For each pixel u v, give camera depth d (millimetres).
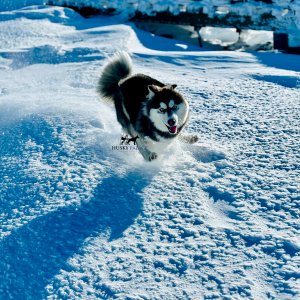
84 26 5504
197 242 1757
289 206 1917
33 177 2260
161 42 5051
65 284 1605
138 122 2270
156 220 1904
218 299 1493
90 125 2738
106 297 1542
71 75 3729
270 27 5203
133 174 2254
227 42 5586
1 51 4496
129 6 5793
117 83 2598
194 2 5504
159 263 1669
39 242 1812
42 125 2771
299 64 4129
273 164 2234
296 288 1501
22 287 1612
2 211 2041
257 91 3172
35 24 5445
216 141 2521
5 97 3328
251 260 1644
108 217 1943
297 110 2789
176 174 2229
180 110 2186
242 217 1881
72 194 2107
